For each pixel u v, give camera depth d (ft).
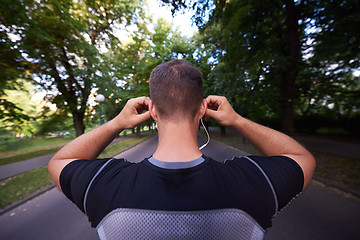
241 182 1.55
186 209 1.40
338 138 35.19
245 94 26.37
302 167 1.79
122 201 1.47
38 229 9.56
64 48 25.14
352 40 16.07
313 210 9.73
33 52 19.11
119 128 2.12
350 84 27.68
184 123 1.80
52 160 2.08
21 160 31.45
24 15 16.57
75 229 9.43
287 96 24.06
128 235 1.41
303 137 38.27
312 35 19.97
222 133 50.98
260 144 2.15
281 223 8.82
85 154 2.12
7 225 10.07
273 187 1.56
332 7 16.51
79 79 29.58
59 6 20.10
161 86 1.79
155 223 1.39
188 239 1.36
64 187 1.78
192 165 1.61
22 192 14.39
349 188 11.84
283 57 20.86
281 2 21.71
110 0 29.48
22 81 21.43
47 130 32.17
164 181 1.52
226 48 28.32
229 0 21.20
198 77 1.86
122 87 42.57
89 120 44.47
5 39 16.93
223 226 1.39
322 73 28.91
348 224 8.44
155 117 1.92
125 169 1.72
